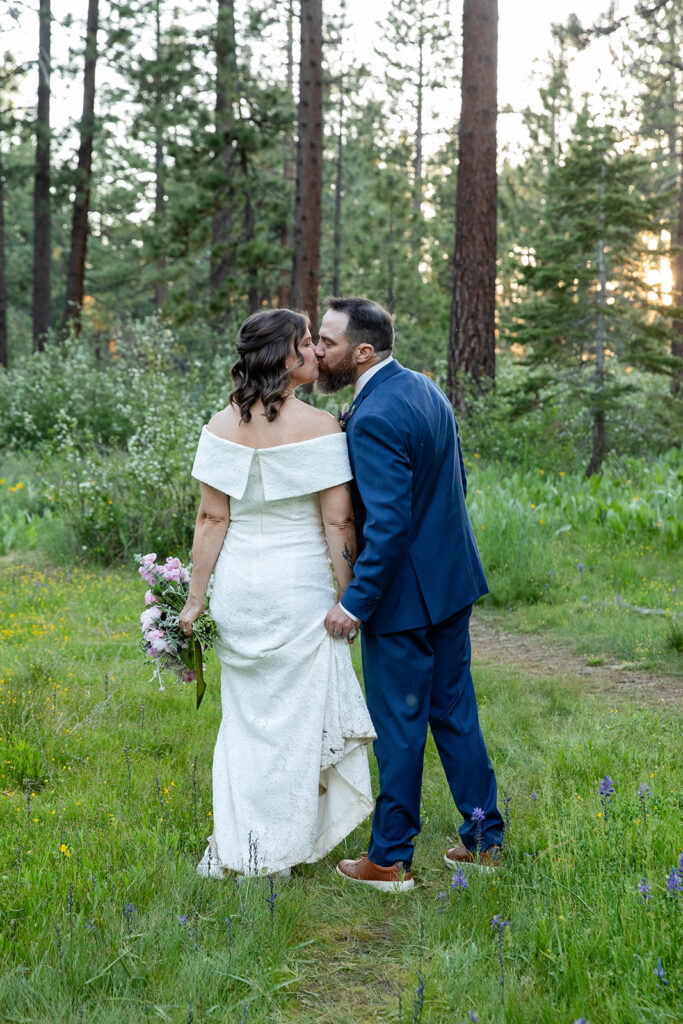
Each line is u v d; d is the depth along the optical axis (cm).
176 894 270
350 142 3266
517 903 259
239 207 1895
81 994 227
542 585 732
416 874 300
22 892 264
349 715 290
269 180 1950
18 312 4259
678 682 496
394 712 285
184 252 2025
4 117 2397
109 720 433
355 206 3092
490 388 1339
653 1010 204
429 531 285
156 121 2009
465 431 1291
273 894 259
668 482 1004
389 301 2317
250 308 1856
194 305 1783
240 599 287
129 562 859
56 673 497
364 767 296
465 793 292
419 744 284
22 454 1416
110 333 3906
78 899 264
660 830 283
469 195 1315
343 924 270
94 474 943
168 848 300
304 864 303
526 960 235
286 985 237
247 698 292
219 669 523
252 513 287
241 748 291
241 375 282
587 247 1398
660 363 1320
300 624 285
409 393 283
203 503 296
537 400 1347
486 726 428
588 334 1370
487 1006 215
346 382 293
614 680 507
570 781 340
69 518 897
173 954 241
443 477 289
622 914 237
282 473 280
